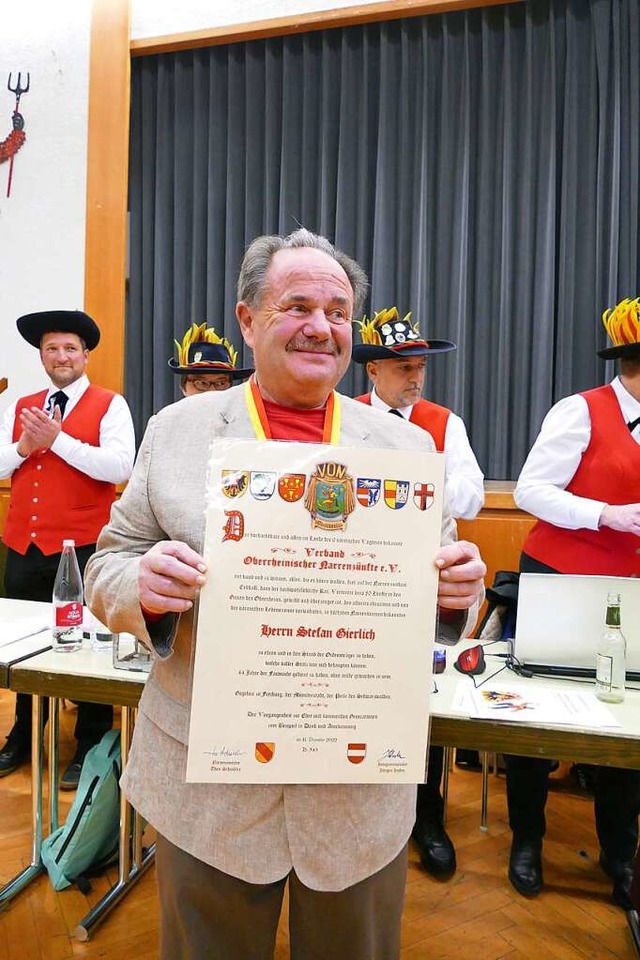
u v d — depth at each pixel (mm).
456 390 3525
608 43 3316
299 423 994
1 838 2098
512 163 3467
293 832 889
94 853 1917
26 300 3947
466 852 2117
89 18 3838
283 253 971
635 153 3291
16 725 2592
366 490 839
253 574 821
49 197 3902
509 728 1309
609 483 1950
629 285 3318
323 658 833
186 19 3805
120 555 973
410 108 3602
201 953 940
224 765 817
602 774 1917
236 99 3844
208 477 820
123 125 3805
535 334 3449
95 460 2574
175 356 3982
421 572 849
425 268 3566
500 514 3156
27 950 1646
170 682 952
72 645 1694
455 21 3533
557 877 1989
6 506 3754
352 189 3682
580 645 1583
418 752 849
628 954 1681
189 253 3965
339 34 3689
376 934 994
